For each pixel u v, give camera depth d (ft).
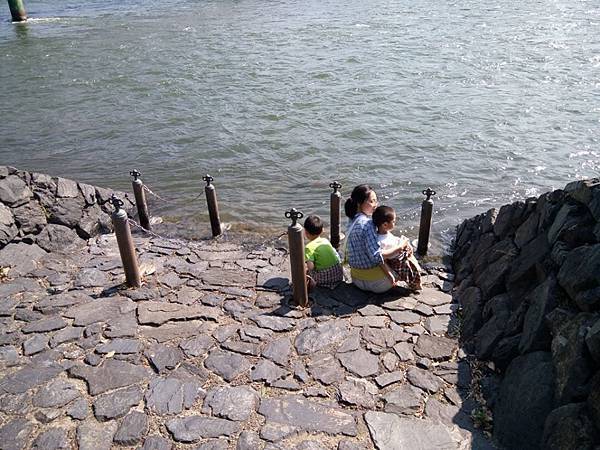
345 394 15.24
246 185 37.17
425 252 26.73
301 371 16.24
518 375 14.23
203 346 17.46
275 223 31.83
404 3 113.19
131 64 71.56
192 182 38.01
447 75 59.47
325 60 68.23
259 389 15.47
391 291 21.02
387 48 73.20
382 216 20.42
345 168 39.04
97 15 118.52
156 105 54.80
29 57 78.59
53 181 29.94
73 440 13.53
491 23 87.56
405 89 55.36
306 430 13.87
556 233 16.57
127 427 13.94
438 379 15.87
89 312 19.63
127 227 20.67
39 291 21.57
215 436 13.64
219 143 44.34
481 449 13.26
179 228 31.17
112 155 43.14
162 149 43.88
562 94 51.80
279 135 45.34
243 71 65.16
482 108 49.14
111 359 16.79
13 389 15.44
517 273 17.70
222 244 28.50
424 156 40.34
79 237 28.53
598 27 80.64
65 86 63.10
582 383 12.19
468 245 24.36
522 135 43.09
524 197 34.04
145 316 19.26
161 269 23.88
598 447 10.77
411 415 14.48
